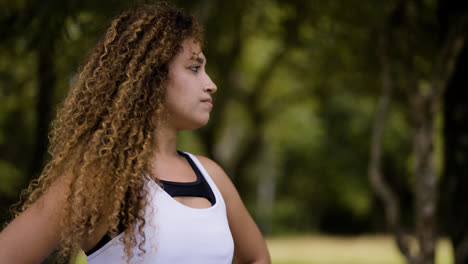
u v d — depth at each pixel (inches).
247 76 526.0
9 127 351.9
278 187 970.1
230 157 634.2
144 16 60.1
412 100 144.5
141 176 54.3
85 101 57.7
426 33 198.7
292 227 962.7
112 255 52.8
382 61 158.4
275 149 871.7
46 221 52.6
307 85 477.4
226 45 312.5
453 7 150.8
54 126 58.7
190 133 429.7
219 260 56.0
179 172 58.5
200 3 207.6
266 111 540.4
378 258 558.3
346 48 292.4
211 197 58.9
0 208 73.7
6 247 51.3
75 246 54.6
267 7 272.4
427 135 140.7
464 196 145.6
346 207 938.1
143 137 56.3
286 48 340.8
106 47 59.2
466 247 143.2
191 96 59.0
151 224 52.8
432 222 137.8
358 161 876.6
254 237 67.0
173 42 58.6
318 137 805.9
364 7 244.1
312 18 266.1
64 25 157.1
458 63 146.9
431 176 139.2
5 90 265.3
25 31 162.6
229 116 604.4
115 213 52.0
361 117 780.6
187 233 53.8
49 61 168.7
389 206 143.5
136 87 57.1
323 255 579.5
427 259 136.7
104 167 53.6
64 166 54.5
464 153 145.9
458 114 147.3
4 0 171.8
